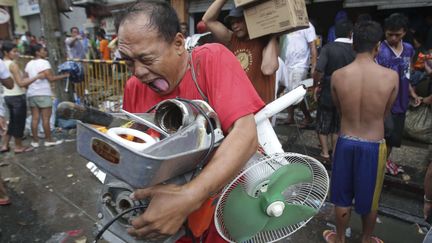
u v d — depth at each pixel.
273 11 2.48
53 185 4.27
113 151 0.85
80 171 4.66
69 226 3.39
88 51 11.30
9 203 3.83
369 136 2.46
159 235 0.99
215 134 1.07
